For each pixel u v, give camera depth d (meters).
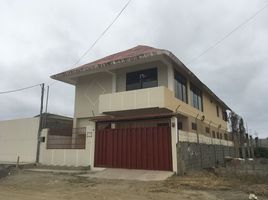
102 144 16.56
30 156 21.39
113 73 20.88
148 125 15.94
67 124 23.56
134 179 12.81
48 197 9.14
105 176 13.87
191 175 13.34
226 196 9.05
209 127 26.62
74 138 20.80
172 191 9.92
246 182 11.64
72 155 17.89
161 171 13.96
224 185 10.89
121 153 15.68
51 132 20.42
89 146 17.16
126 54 22.42
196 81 23.19
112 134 16.31
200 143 17.27
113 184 11.67
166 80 18.70
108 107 18.92
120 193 9.66
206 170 15.92
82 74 21.64
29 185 12.05
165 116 14.53
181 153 13.88
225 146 25.12
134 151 15.23
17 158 21.09
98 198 8.84
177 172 13.62
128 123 16.52
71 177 13.86
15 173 16.08
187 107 21.06
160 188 10.50
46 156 19.34
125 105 18.25
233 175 13.24
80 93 22.73
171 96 18.03
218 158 21.47
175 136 14.07
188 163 14.51
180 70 20.28
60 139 20.64
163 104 16.83
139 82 19.91
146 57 17.75
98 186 11.21
